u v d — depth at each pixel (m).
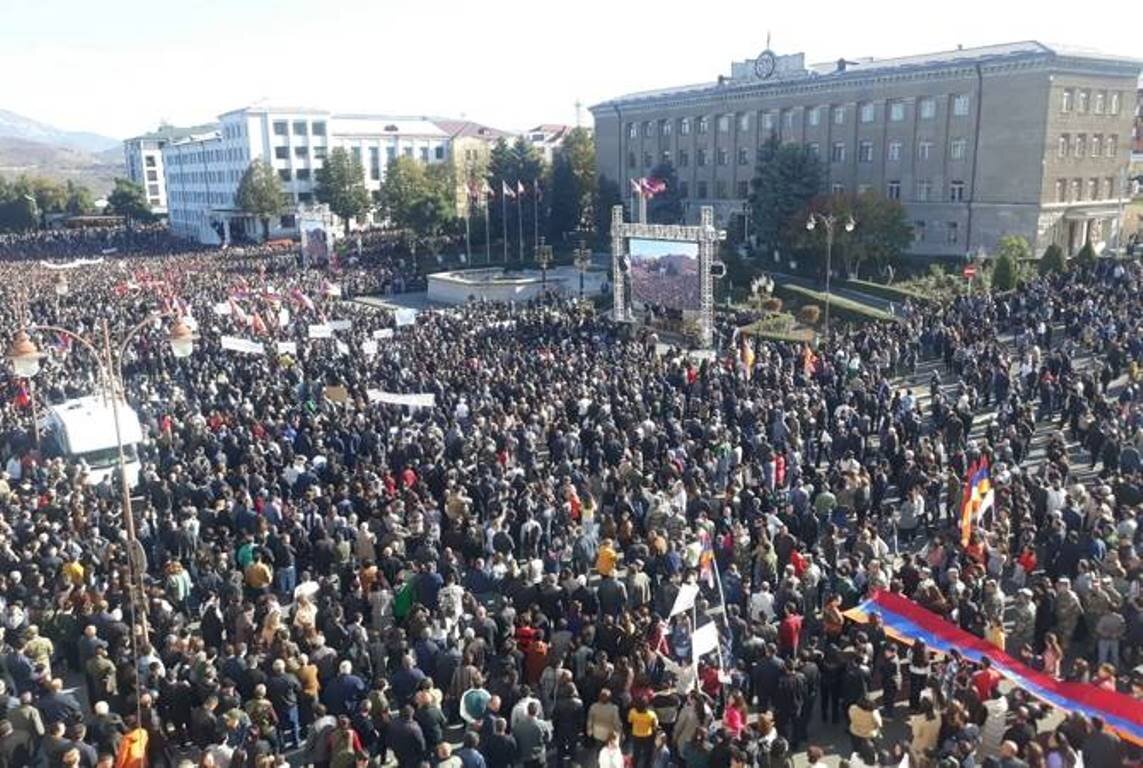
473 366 36.22
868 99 79.06
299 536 20.69
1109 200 74.69
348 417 29.08
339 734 12.98
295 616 16.92
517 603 17.47
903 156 77.19
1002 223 71.38
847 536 21.59
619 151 106.56
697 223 97.06
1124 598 16.61
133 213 185.88
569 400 30.14
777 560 19.42
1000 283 54.09
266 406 31.75
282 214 134.00
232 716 13.42
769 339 48.56
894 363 37.91
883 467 23.91
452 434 27.00
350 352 40.19
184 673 15.25
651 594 18.86
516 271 84.81
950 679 14.05
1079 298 42.47
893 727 15.69
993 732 13.06
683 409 29.59
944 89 73.44
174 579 19.02
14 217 176.75
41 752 14.28
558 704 14.28
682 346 47.91
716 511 21.45
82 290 68.19
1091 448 26.70
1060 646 16.58
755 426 27.00
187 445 28.08
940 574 18.34
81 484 24.62
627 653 15.59
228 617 17.19
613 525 21.19
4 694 14.73
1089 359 37.97
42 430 31.02
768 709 14.65
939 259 72.19
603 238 103.56
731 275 67.00
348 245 106.75
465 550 20.61
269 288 65.56
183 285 71.75
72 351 44.53
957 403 28.72
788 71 85.75
